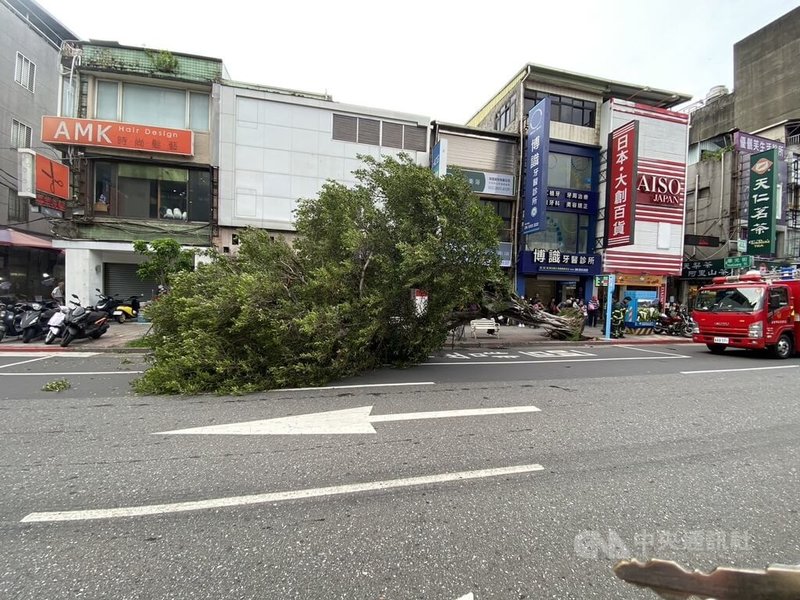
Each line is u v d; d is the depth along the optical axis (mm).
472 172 18000
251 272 7848
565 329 13250
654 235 18875
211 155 15445
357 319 7227
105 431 4422
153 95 15258
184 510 2873
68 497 3027
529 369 8523
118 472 3443
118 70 14625
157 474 3412
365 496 3100
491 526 2725
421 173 8133
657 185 18688
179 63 15227
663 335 15938
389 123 16906
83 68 14508
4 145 18188
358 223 8336
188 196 15562
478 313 11039
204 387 6230
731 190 20609
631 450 4082
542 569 2309
